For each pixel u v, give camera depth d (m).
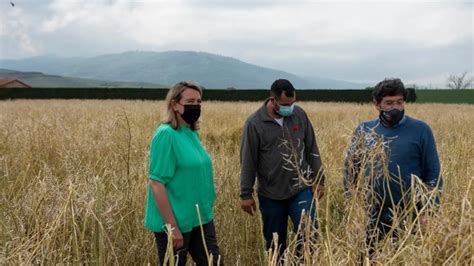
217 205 4.86
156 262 4.18
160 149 3.54
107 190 4.59
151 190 3.66
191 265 4.24
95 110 20.48
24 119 12.45
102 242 3.37
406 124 3.83
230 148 9.21
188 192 3.64
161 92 56.22
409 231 2.71
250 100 55.12
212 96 55.41
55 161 6.55
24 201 3.89
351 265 2.74
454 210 2.58
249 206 4.51
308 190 4.51
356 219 3.02
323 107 28.14
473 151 6.00
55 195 3.78
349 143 3.47
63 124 9.88
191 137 3.76
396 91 3.74
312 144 4.64
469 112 22.38
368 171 3.34
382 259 2.72
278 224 4.59
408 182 3.71
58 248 3.44
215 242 3.89
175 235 3.57
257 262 4.38
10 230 3.64
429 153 3.78
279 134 4.45
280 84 4.32
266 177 4.54
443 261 2.45
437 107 29.34
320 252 2.91
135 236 4.28
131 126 8.86
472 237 2.37
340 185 5.07
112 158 5.64
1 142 7.74
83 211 3.56
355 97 52.19
